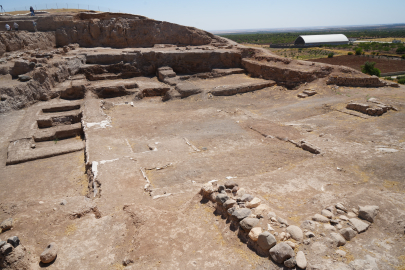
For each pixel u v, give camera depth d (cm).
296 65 2573
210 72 2839
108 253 611
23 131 1596
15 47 2588
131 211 748
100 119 1752
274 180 900
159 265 554
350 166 1025
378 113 1616
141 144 1445
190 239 625
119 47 3475
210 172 1076
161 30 3622
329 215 635
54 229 678
